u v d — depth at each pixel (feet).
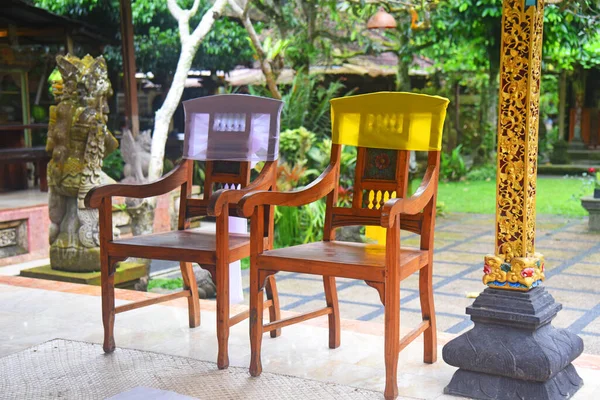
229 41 33.78
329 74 42.68
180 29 22.56
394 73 42.04
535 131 9.35
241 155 11.80
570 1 13.84
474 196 41.83
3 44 28.45
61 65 18.03
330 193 11.07
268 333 12.09
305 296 19.11
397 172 10.61
